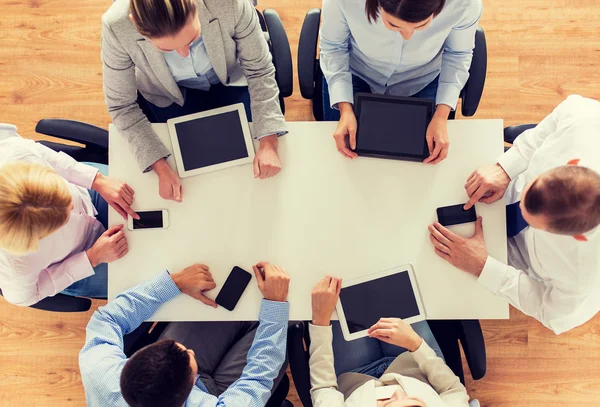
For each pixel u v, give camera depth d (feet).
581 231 4.25
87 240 5.54
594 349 7.25
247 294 5.18
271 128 5.27
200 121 5.32
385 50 5.21
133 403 4.37
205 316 5.17
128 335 5.46
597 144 4.63
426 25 4.25
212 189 5.28
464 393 5.23
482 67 5.54
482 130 5.29
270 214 5.25
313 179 5.29
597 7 7.72
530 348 7.28
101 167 5.88
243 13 4.96
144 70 5.19
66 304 5.24
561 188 4.15
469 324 5.19
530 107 7.70
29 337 7.39
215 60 5.33
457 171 5.25
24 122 7.75
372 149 5.24
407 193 5.24
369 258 5.18
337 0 4.79
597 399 7.18
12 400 7.32
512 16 7.77
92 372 4.82
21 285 4.91
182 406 4.60
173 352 4.37
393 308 5.12
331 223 5.23
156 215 5.23
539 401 7.21
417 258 5.16
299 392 5.35
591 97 7.66
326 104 6.11
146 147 5.19
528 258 5.28
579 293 4.74
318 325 5.20
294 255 5.20
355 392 5.19
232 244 5.23
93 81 7.80
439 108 5.35
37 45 7.81
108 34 4.63
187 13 4.12
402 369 5.60
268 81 5.44
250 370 5.08
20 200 4.33
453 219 5.16
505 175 5.07
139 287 5.08
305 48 5.63
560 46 7.72
